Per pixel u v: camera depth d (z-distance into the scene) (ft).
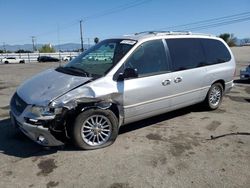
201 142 15.05
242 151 14.02
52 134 12.79
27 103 13.00
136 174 11.72
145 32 17.76
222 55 20.83
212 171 12.04
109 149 14.02
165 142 14.97
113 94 13.94
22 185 10.93
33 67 90.68
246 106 22.86
